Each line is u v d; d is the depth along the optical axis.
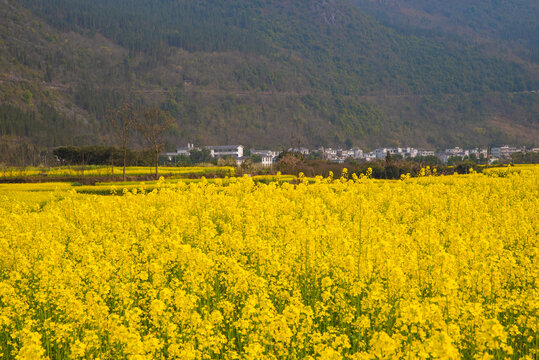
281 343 8.30
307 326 8.62
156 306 8.59
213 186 24.58
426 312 8.27
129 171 61.50
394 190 28.50
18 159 75.12
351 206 20.30
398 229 16.86
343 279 11.21
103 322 8.75
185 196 22.52
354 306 10.51
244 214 19.77
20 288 11.59
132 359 7.45
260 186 26.78
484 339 7.40
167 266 12.22
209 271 11.10
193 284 10.42
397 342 8.02
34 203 25.78
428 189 28.22
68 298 9.77
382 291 10.39
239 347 9.13
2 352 9.23
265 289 10.40
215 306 10.55
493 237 14.72
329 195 23.73
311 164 68.50
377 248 12.08
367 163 68.19
